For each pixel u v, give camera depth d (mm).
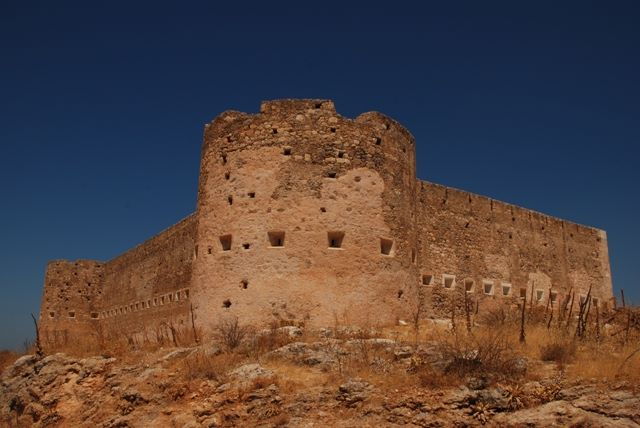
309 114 22250
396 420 14117
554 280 33656
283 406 15062
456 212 29312
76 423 18141
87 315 48719
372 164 22375
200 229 22938
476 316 25891
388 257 21828
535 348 17250
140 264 40562
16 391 21922
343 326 19844
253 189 21609
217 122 23609
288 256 20625
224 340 19266
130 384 18156
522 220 32750
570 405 13570
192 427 15328
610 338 19672
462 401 14234
